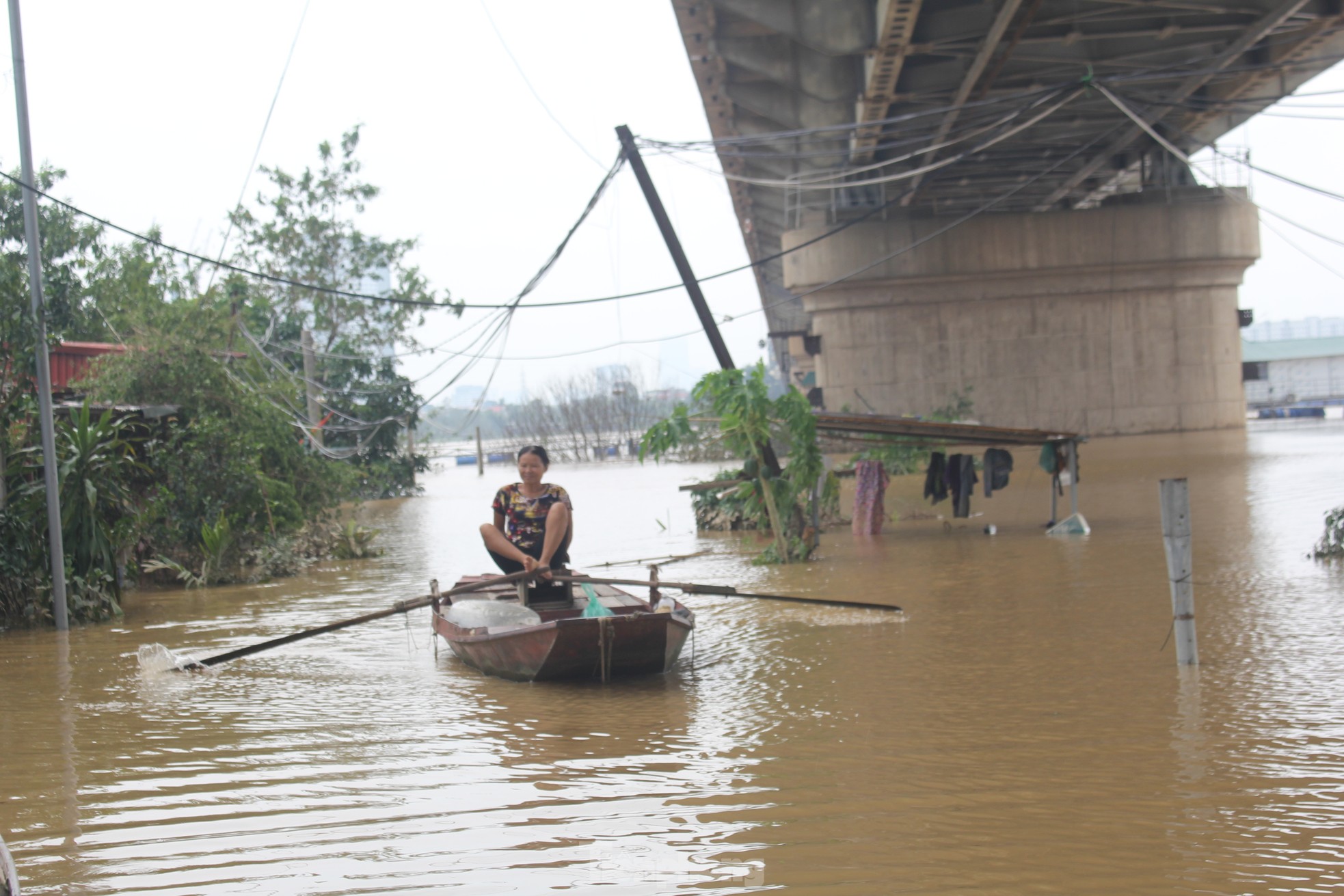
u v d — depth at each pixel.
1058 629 9.07
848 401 41.72
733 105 36.81
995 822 4.61
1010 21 24.12
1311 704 6.38
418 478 54.09
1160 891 3.87
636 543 18.12
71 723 6.77
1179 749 5.59
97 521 11.76
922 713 6.55
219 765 5.73
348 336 40.22
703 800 5.00
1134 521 17.06
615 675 7.95
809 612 10.71
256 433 18.89
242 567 15.64
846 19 26.41
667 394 79.12
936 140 36.31
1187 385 42.38
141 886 4.08
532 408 70.06
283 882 4.09
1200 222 41.47
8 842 4.58
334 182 39.50
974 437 17.16
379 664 8.77
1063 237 41.22
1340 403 81.12
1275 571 11.52
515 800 5.05
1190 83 31.02
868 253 41.03
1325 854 4.18
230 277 27.80
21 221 11.77
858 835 4.48
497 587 9.82
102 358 19.03
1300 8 25.83
